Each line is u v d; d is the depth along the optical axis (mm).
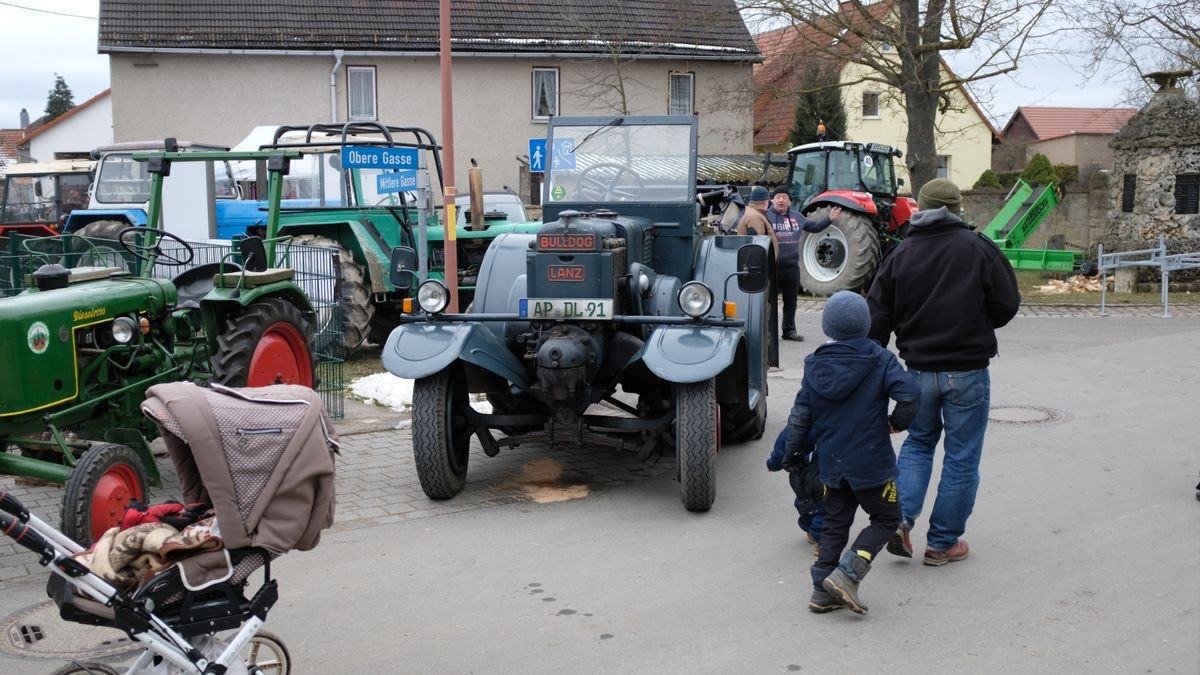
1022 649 4395
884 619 4750
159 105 24266
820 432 4836
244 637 3596
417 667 4355
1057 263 20562
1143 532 5863
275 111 24859
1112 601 4883
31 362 5715
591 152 7734
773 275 8562
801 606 4926
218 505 3523
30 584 5430
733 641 4551
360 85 25453
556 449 8078
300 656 4473
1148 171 18781
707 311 6375
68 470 5559
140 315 6762
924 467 5406
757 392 7617
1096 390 9859
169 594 3490
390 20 25859
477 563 5574
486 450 6977
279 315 7406
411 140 25953
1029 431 8312
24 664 4453
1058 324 14266
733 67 28344
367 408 9445
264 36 24672
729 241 7801
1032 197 21375
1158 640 4441
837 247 17078
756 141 39781
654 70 27641
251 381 7082
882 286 5461
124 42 23797
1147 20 17906
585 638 4609
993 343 5285
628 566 5496
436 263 13016
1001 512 6293
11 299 5891
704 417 6219
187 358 7184
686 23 24438
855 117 40781
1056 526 6008
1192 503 6398
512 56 25984
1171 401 9312
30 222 20578
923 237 5359
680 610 4902
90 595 3375
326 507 3768
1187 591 4980
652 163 7656
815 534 5449
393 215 12250
